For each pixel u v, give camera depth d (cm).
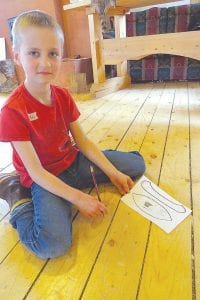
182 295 59
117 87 264
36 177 77
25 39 71
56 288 63
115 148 134
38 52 72
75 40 330
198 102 203
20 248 75
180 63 277
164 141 138
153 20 276
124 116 183
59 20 319
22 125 75
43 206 74
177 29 275
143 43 223
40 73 74
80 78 272
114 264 68
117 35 257
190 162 115
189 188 97
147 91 253
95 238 77
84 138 97
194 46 206
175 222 81
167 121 167
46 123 81
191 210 86
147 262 68
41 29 71
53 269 68
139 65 288
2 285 64
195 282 62
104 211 80
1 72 319
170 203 89
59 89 89
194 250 70
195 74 279
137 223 82
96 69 239
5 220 88
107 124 170
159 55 278
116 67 291
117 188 97
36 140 81
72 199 77
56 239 68
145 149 130
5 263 71
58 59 76
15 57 78
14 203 82
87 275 65
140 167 102
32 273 67
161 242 74
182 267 66
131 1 227
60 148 89
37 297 61
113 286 62
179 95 228
